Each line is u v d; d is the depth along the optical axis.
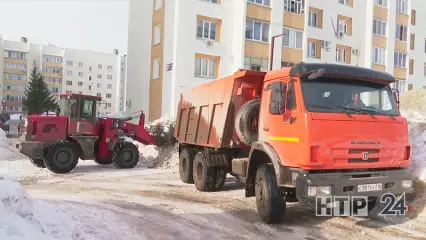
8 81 76.56
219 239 5.60
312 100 5.72
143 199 8.40
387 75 6.25
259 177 6.56
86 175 12.08
